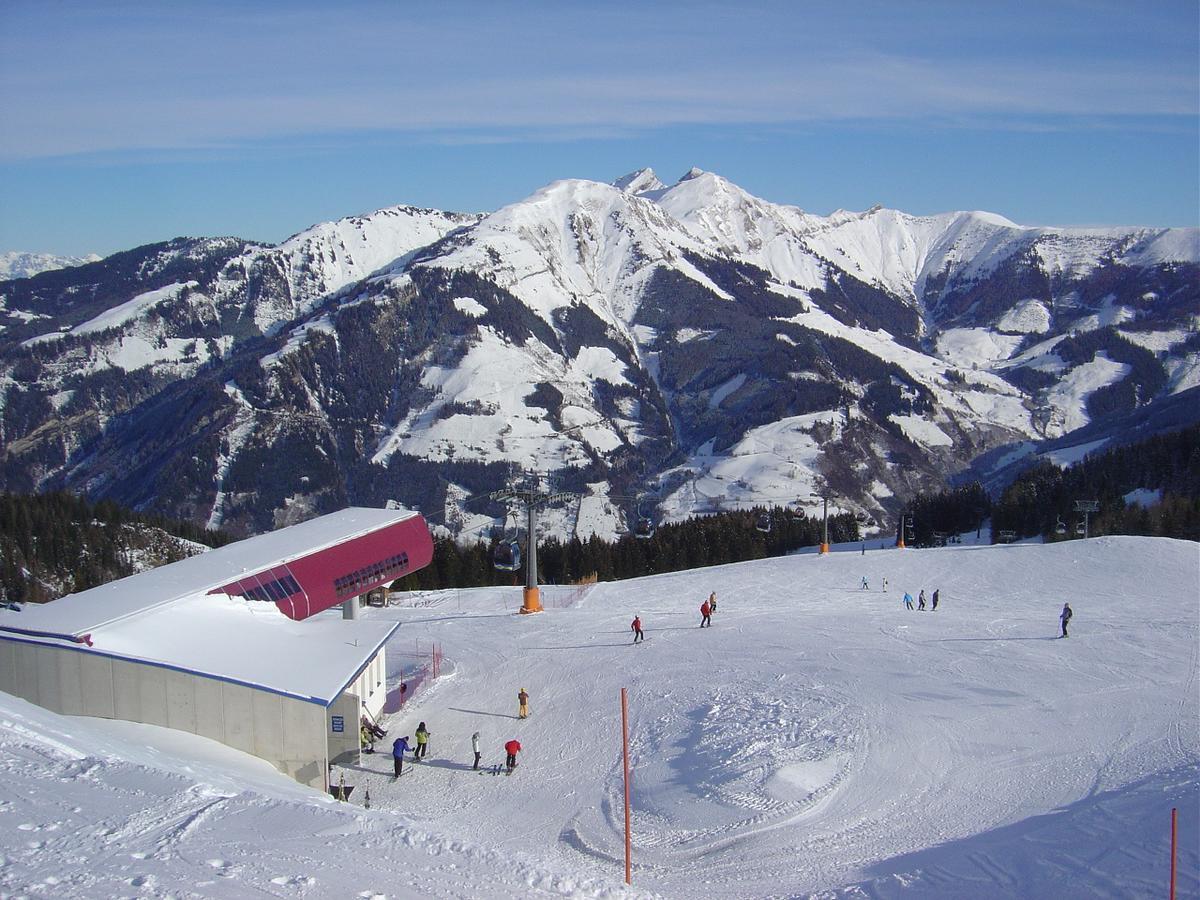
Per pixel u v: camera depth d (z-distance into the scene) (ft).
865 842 79.92
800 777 93.04
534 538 200.95
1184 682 117.19
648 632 168.76
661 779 98.12
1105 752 95.14
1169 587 190.80
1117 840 72.64
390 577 171.53
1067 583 200.54
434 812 95.91
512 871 62.49
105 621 113.19
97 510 379.35
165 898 51.37
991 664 130.00
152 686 103.60
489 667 152.15
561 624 183.01
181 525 411.34
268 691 102.47
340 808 72.28
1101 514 329.52
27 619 114.42
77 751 76.28
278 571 151.12
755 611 186.50
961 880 69.62
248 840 61.46
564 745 113.50
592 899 61.26
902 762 96.84
